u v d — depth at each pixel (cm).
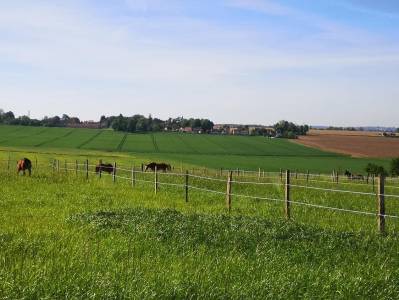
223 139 18538
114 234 1312
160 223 1468
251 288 855
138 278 862
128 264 970
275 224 1473
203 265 990
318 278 924
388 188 3694
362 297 851
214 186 3106
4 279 819
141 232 1328
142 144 15750
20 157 8469
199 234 1317
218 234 1317
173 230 1355
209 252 1147
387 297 856
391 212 1961
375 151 14888
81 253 1041
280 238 1298
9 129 19838
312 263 1072
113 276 877
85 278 848
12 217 1612
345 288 884
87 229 1374
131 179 3303
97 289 800
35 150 11831
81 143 15425
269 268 1006
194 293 815
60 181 3200
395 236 1382
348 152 14625
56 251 1054
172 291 810
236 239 1270
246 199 2350
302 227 1449
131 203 2119
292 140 18325
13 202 2042
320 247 1211
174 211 1733
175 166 8725
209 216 1619
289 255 1130
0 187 2673
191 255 1078
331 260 1102
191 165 9631
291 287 867
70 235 1262
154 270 933
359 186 3919
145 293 792
